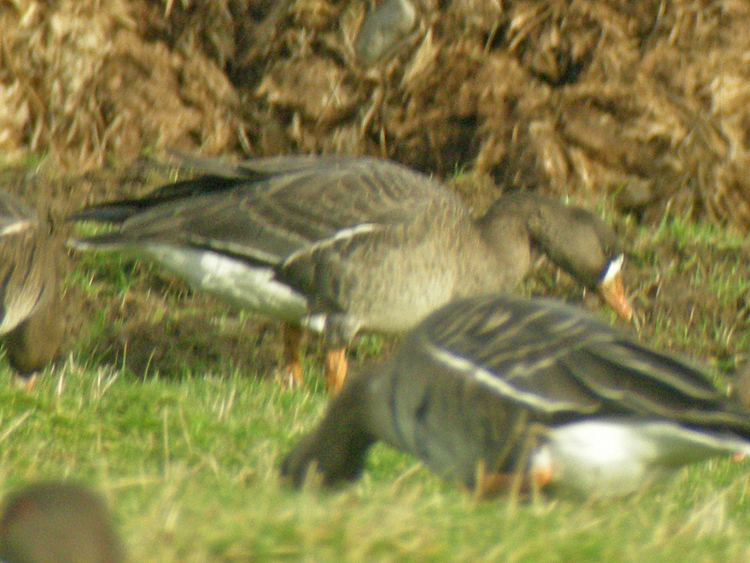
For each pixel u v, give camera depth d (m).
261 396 11.30
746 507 9.00
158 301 15.20
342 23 18.47
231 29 18.77
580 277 13.34
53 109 17.69
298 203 12.27
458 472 7.39
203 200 12.44
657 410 6.70
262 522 6.02
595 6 18.56
